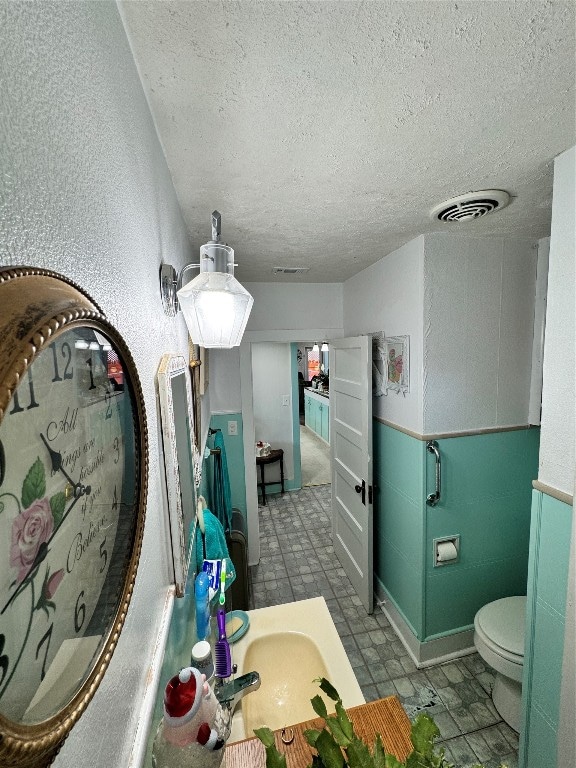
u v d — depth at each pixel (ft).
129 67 1.90
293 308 8.80
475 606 6.33
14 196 0.85
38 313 0.80
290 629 3.94
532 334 6.05
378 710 2.74
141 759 1.57
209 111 2.49
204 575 3.47
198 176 3.39
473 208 4.22
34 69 0.94
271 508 12.44
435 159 3.24
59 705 0.94
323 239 5.45
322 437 20.84
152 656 1.99
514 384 6.07
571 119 2.71
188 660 3.06
